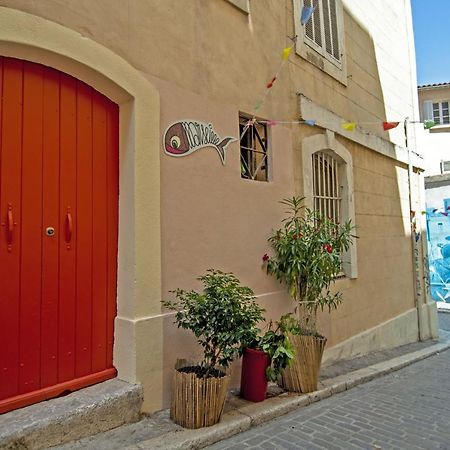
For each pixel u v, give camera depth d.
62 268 3.16
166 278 3.64
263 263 4.69
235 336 3.35
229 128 4.41
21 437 2.58
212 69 4.27
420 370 6.21
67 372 3.15
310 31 6.16
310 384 4.26
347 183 6.67
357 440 3.35
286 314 4.71
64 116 3.22
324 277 4.82
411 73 9.70
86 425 2.91
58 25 2.99
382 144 7.95
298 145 5.54
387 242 7.85
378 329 7.13
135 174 3.44
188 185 3.90
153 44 3.69
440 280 13.37
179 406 3.23
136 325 3.34
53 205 3.13
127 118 3.52
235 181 4.41
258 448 3.10
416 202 9.37
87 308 3.30
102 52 3.26
